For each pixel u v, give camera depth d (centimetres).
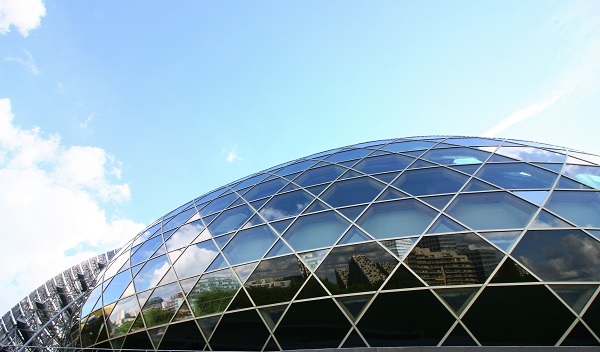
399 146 1855
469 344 783
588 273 835
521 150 1595
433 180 1301
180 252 1446
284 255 1130
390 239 1031
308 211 1309
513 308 806
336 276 990
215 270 1219
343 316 908
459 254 931
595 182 1244
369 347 834
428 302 860
